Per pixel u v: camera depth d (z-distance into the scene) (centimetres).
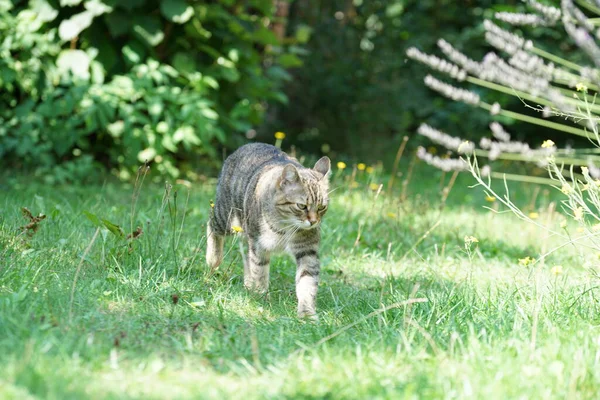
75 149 916
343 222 732
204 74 926
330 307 495
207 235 569
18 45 859
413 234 703
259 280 505
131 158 867
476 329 417
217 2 952
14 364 324
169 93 877
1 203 684
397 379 348
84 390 312
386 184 1004
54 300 426
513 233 770
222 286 494
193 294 477
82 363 347
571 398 318
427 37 1373
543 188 1134
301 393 328
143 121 861
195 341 395
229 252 549
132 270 502
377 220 729
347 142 1291
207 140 870
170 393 325
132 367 351
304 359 374
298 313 474
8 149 849
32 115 857
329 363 364
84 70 859
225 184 570
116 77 880
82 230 594
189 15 865
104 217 641
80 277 483
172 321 423
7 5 877
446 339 405
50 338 361
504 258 666
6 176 844
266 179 512
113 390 321
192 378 347
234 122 942
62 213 631
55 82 870
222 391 326
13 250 505
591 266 516
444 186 1099
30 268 471
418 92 1345
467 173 1227
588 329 415
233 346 389
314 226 489
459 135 1396
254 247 507
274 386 342
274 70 1031
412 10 1473
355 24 1352
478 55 1384
